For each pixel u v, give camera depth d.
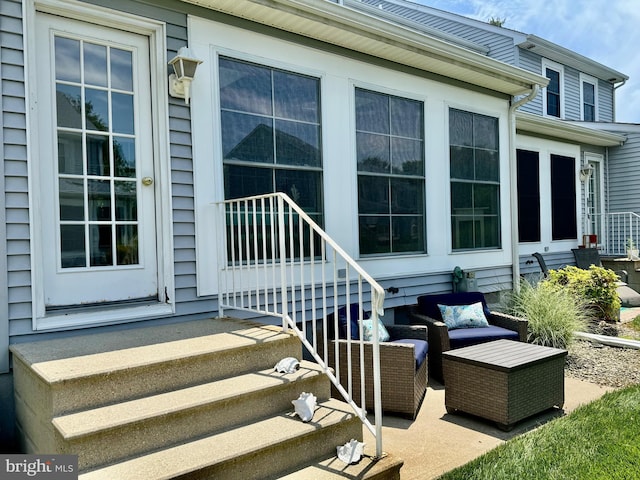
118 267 3.31
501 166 6.26
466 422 3.32
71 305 3.12
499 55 10.23
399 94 5.07
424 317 4.53
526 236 8.02
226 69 3.80
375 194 4.86
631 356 4.74
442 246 5.50
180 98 3.53
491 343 3.83
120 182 3.35
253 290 3.91
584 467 2.54
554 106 10.88
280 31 4.10
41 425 2.24
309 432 2.32
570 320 5.03
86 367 2.28
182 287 3.50
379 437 2.37
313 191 4.38
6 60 2.86
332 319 3.84
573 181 9.07
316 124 4.39
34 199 2.93
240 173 3.88
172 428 2.18
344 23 4.15
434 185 5.42
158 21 3.42
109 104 3.30
